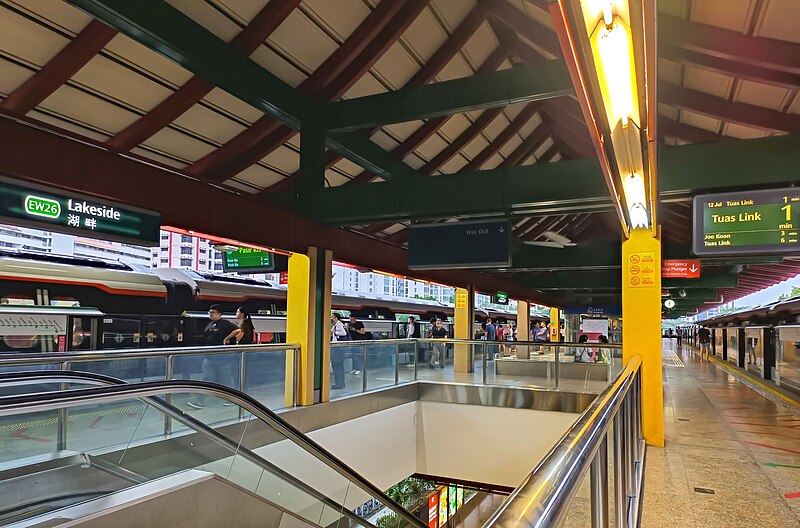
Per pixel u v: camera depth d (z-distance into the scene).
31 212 4.62
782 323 15.89
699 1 4.82
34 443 4.27
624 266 6.91
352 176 11.18
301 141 8.12
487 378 11.25
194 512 3.96
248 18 6.44
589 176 7.10
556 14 1.93
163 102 7.23
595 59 2.36
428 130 10.13
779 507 4.05
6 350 8.86
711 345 35.06
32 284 9.53
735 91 6.17
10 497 3.65
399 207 7.82
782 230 6.41
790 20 4.60
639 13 1.95
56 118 6.99
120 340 11.04
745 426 7.60
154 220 5.67
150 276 12.09
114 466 4.47
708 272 20.34
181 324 12.45
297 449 7.52
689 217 13.61
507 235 8.71
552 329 28.00
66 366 5.30
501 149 12.66
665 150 6.64
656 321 6.66
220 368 6.82
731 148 6.42
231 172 9.17
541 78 7.04
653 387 6.44
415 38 8.13
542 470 1.00
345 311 18.73
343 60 7.62
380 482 9.73
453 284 14.20
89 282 10.57
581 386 10.59
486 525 0.74
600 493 1.54
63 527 3.11
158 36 5.48
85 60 6.05
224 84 6.52
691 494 4.38
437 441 11.05
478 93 7.33
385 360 10.45
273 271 10.63
